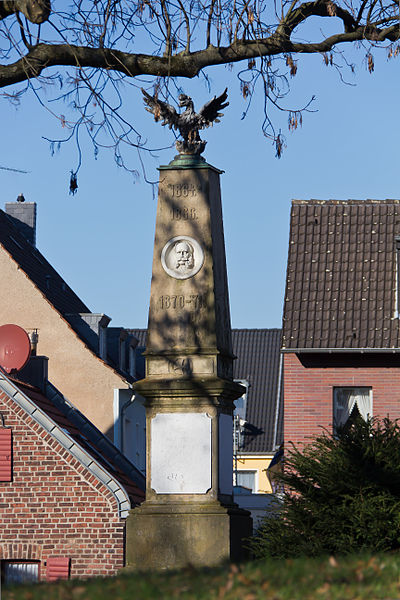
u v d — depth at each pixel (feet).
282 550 86.79
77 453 115.96
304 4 67.62
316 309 130.31
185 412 88.63
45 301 174.60
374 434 92.79
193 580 50.19
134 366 200.34
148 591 46.65
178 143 91.30
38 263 197.88
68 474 115.65
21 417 116.78
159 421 88.94
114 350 191.83
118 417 171.83
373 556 58.34
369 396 127.65
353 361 127.13
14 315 174.40
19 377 137.18
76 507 115.14
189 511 87.30
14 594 48.65
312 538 87.66
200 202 90.48
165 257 90.27
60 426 121.08
